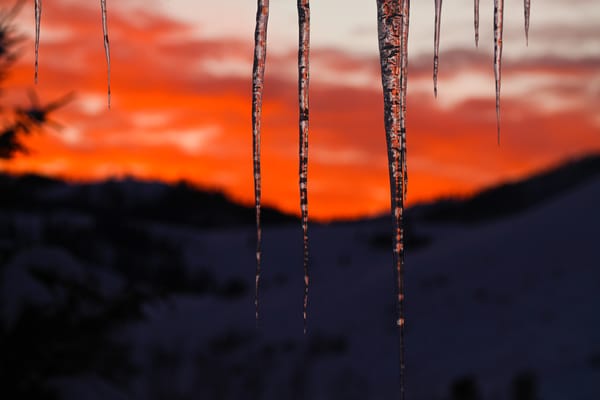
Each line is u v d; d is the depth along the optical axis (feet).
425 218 296.92
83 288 28.96
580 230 145.18
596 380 76.18
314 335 115.65
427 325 118.11
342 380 95.04
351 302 133.28
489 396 67.72
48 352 27.66
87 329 28.17
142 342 88.63
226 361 97.76
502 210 303.27
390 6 5.62
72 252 32.14
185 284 159.12
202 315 131.75
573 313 109.19
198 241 244.22
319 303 139.23
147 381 67.46
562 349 93.81
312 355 105.29
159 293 30.50
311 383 93.97
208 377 80.94
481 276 136.77
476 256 147.13
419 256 164.25
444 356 102.83
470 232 176.96
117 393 28.94
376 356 105.70
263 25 5.91
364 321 122.93
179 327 109.91
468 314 119.55
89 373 29.19
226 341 111.24
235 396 82.33
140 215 269.03
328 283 162.61
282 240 253.03
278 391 88.89
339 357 104.94
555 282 125.49
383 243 240.53
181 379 78.23
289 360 102.83
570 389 75.10
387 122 5.58
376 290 135.85
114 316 28.86
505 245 148.66
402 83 5.59
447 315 120.57
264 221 292.40
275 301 150.51
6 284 28.55
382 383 94.53
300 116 5.91
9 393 26.78
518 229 156.25
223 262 226.38
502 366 92.73
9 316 27.40
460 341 108.37
